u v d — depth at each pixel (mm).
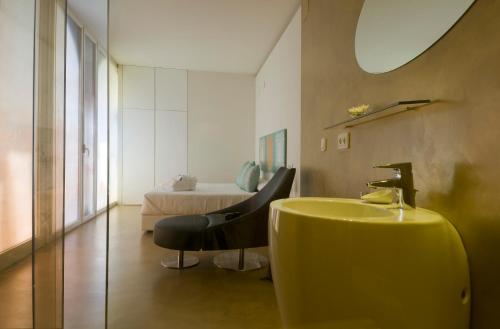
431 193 1075
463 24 938
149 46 4449
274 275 1083
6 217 2244
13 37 2293
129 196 5684
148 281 2133
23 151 2432
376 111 1280
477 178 883
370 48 1489
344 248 843
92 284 1500
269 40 4105
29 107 2492
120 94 5594
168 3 3152
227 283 2111
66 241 1917
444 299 846
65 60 1331
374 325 825
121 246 2969
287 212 1000
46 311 1244
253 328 1549
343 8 1794
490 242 839
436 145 1052
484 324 861
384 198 1201
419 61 1144
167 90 5777
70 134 2760
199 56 4891
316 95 2205
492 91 835
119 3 3156
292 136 3328
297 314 952
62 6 1310
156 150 5777
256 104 5777
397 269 808
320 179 2125
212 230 2195
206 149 5938
